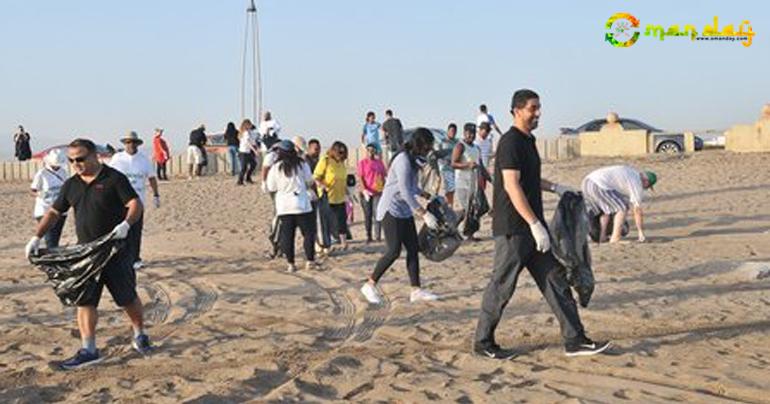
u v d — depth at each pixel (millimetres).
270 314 8742
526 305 8672
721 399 5762
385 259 8984
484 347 6863
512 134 6586
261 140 27156
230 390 6191
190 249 14250
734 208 17094
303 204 11359
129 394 6180
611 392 5934
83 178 7004
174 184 28062
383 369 6656
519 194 6465
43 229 7016
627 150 31344
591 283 6773
